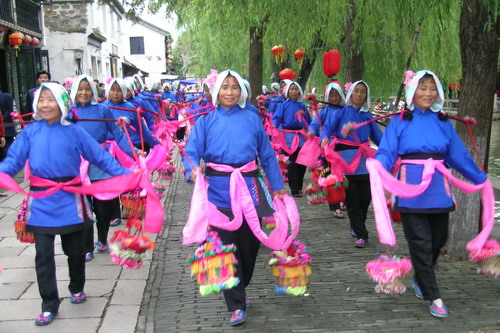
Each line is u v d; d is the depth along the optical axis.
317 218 6.96
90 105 5.29
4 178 3.57
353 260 5.16
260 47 9.41
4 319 3.82
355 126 5.13
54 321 3.80
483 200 3.95
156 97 10.05
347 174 5.51
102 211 5.21
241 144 3.68
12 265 4.96
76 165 3.79
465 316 3.79
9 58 13.95
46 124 3.74
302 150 6.55
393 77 9.50
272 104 9.28
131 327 3.70
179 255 5.35
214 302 4.12
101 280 4.62
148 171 5.55
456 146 3.90
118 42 30.81
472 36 4.70
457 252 5.03
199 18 10.98
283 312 3.92
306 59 11.93
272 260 3.78
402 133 3.87
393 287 3.66
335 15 6.34
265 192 3.76
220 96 3.74
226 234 3.65
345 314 3.87
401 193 3.67
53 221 3.68
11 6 13.62
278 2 5.82
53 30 20.02
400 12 4.64
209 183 3.73
